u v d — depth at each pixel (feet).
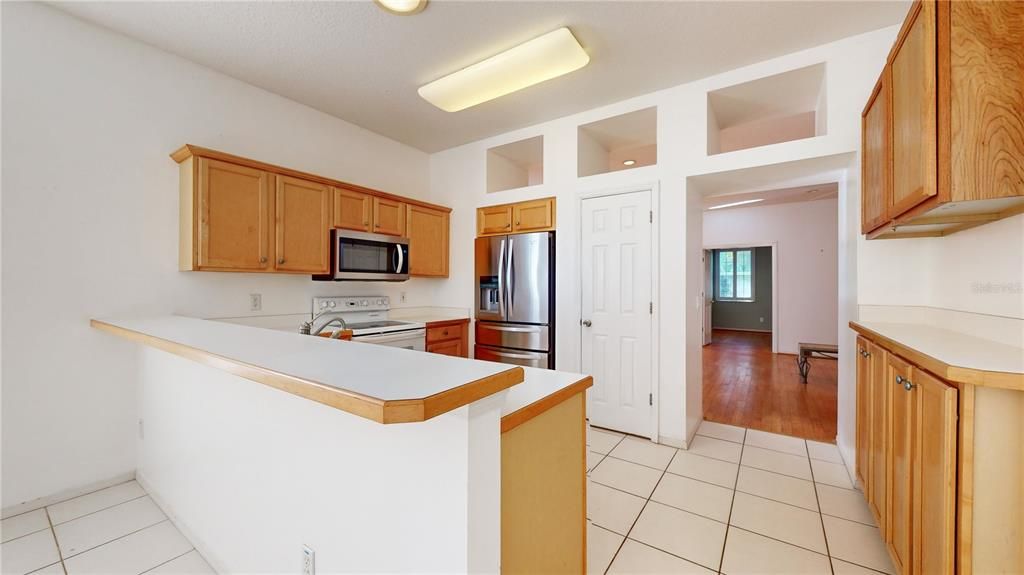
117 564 5.00
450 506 2.54
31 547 5.31
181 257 7.52
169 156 7.54
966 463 3.31
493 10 6.37
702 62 7.89
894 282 6.71
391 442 2.91
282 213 8.24
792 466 7.82
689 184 9.02
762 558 5.20
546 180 10.80
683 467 7.80
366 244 9.97
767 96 8.67
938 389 3.57
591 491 6.89
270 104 9.11
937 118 3.83
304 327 6.74
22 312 6.11
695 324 9.66
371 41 7.21
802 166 7.93
